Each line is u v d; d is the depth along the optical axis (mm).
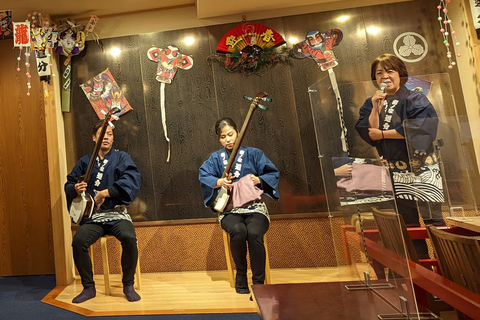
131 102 3818
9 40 3867
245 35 3707
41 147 3818
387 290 1030
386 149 2184
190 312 2576
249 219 2947
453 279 1539
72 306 2822
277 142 3697
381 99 1987
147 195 3756
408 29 3684
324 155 1659
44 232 3803
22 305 2938
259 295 1079
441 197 2146
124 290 2951
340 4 3742
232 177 2977
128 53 3852
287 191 3662
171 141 3775
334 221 1580
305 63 3715
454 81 3609
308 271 3490
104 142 3234
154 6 3816
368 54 3684
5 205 3840
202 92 3779
